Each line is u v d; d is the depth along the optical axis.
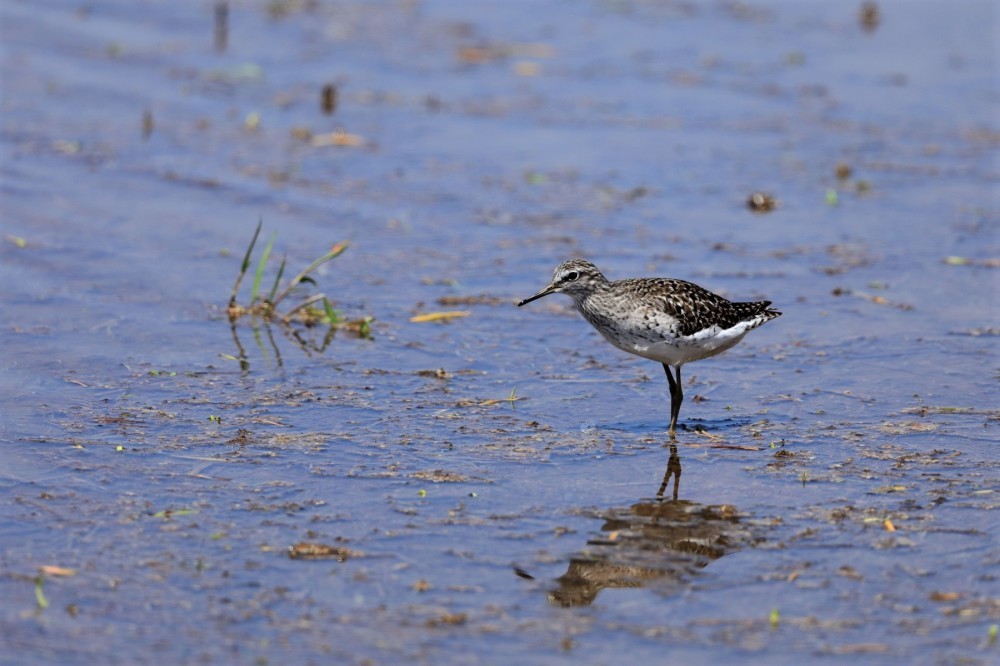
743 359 16.50
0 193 21.56
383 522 11.84
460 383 15.59
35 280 18.38
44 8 32.88
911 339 16.98
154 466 12.95
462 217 21.64
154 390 15.04
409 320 17.72
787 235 21.08
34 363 15.66
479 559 11.20
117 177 22.70
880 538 11.55
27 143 24.03
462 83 28.73
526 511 12.12
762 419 14.52
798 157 24.69
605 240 20.73
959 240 20.78
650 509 12.21
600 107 27.31
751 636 10.01
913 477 12.87
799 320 17.75
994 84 28.86
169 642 9.85
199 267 19.27
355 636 9.97
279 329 17.30
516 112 26.94
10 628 9.98
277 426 14.08
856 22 33.59
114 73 28.53
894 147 25.19
